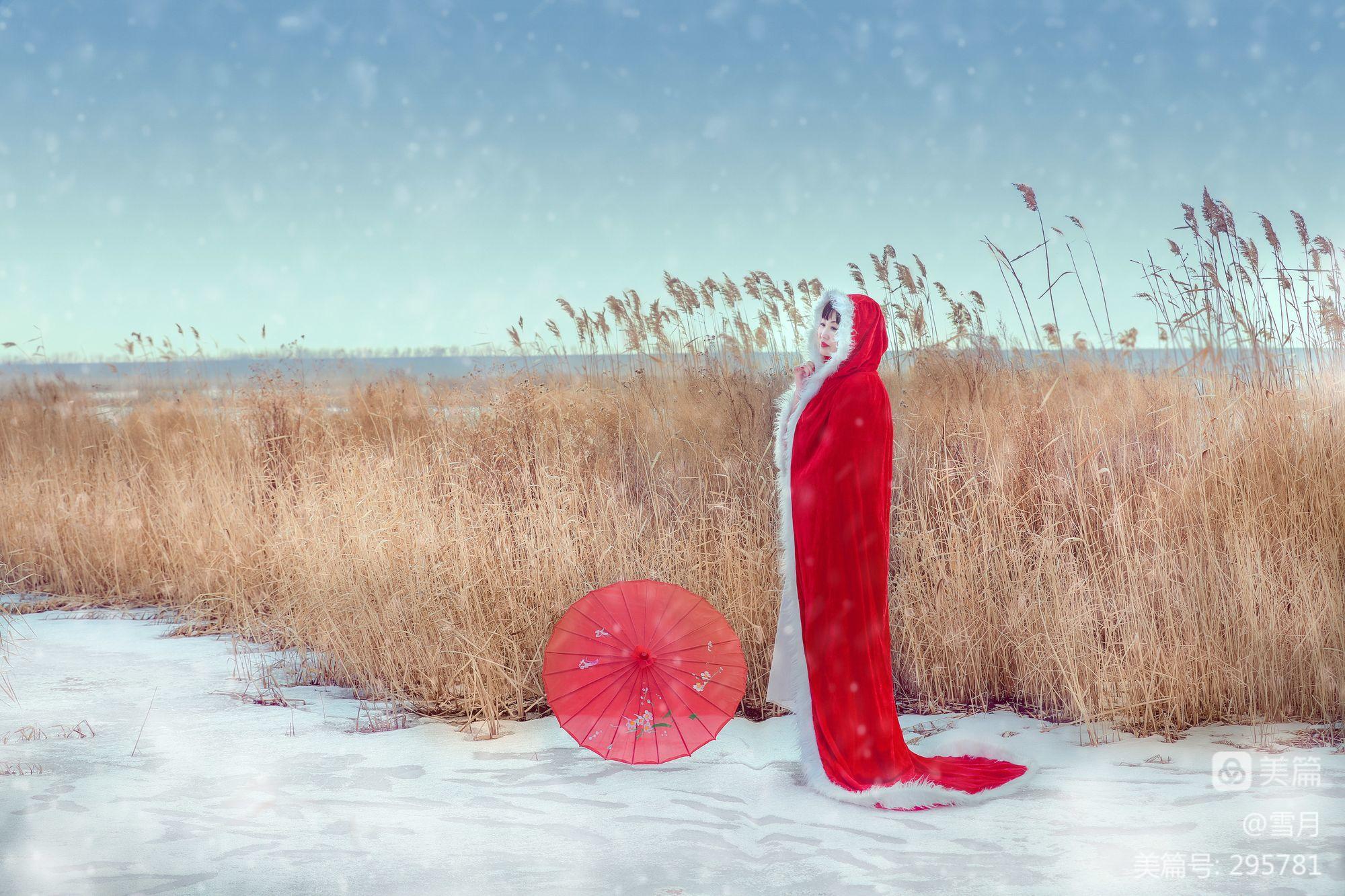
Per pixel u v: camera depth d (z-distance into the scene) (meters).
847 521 4.31
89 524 8.81
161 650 6.81
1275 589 5.42
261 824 3.89
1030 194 7.16
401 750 4.84
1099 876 3.38
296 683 6.07
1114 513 5.89
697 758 4.74
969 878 3.38
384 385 9.34
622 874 3.43
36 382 10.87
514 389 7.77
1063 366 7.20
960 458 6.47
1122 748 4.80
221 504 8.28
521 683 5.57
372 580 6.33
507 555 6.32
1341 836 3.70
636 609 4.68
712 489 6.80
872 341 4.47
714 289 8.48
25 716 5.37
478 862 3.54
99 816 3.97
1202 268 6.78
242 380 9.48
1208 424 6.23
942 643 5.71
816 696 4.30
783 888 3.31
